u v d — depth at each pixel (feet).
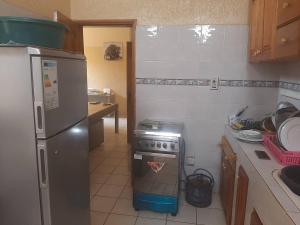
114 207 9.00
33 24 4.95
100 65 23.79
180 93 9.65
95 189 10.25
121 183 10.78
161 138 8.23
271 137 6.49
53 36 5.36
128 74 14.98
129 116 15.75
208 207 9.06
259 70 9.20
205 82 9.46
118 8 9.52
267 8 6.85
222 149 9.33
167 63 9.52
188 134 9.89
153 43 9.46
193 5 9.10
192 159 10.04
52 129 4.75
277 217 3.86
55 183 4.94
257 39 7.81
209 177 9.67
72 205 5.79
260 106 9.42
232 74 9.32
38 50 4.27
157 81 9.67
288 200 3.90
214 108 9.60
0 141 4.61
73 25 9.36
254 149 6.34
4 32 4.91
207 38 9.20
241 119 9.14
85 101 6.39
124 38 23.25
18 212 4.84
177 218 8.43
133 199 8.82
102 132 16.16
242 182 6.03
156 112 9.89
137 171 8.57
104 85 23.97
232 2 8.94
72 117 5.63
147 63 9.61
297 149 5.62
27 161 4.61
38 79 4.33
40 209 4.77
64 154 5.29
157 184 8.56
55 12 7.89
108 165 12.72
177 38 9.32
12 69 4.35
